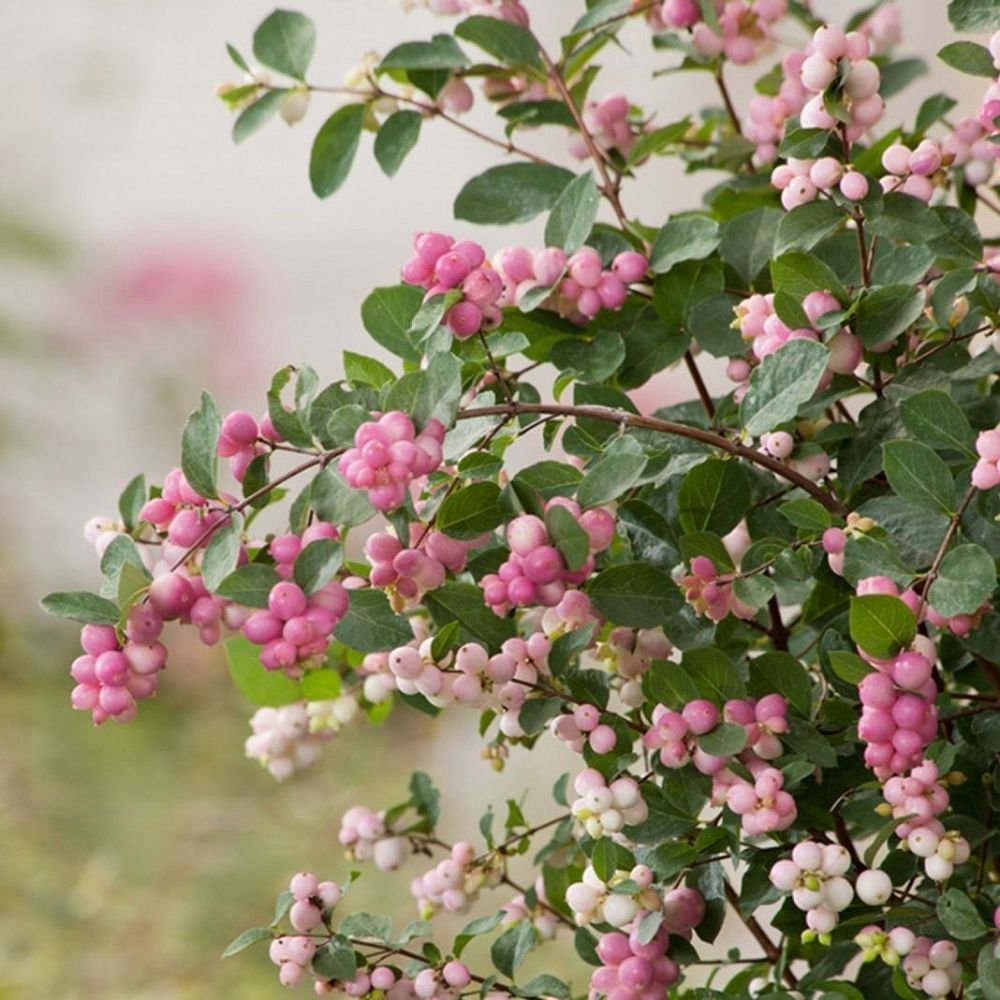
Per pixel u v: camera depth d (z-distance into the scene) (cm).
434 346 196
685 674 197
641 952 199
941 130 234
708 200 221
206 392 194
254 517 195
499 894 378
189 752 464
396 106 217
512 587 192
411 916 383
